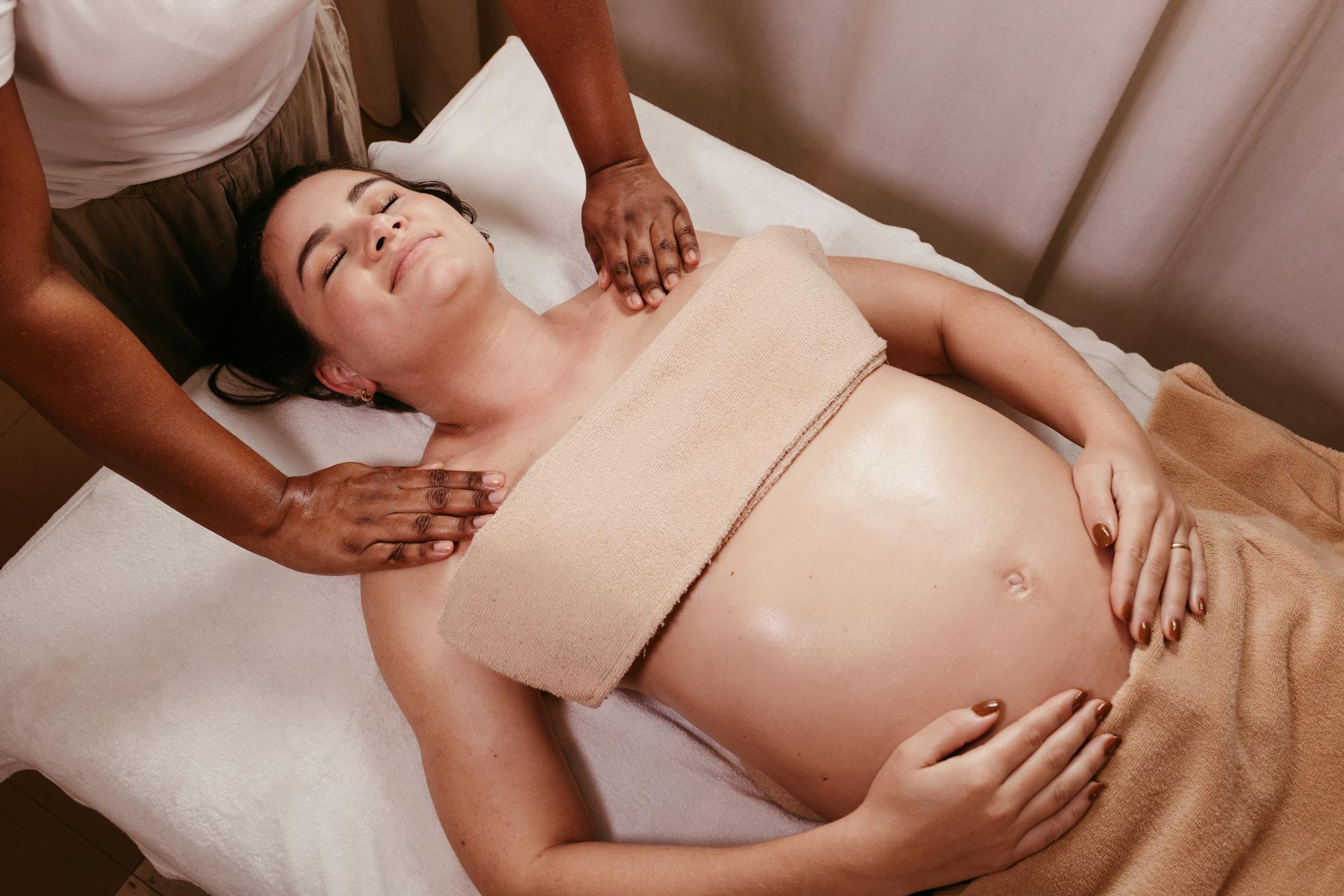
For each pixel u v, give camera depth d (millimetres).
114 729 991
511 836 840
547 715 984
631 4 1675
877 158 1575
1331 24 1044
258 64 986
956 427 879
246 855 958
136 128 927
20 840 1380
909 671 793
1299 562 859
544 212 1323
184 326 1275
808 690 808
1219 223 1308
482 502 886
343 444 1152
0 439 1685
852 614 806
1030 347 981
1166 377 1103
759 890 771
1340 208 1205
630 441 866
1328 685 810
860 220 1303
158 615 1047
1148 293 1405
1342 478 1041
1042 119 1308
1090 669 798
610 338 1006
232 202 1124
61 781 1018
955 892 820
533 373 991
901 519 833
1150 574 807
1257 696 794
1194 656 783
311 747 991
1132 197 1266
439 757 873
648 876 798
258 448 1137
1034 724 734
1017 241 1489
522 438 966
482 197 1329
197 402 1172
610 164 1071
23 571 1068
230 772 978
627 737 1008
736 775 997
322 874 948
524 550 840
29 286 685
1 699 1013
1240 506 1006
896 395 902
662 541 835
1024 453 876
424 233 927
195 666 1023
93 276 1105
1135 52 1146
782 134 1746
